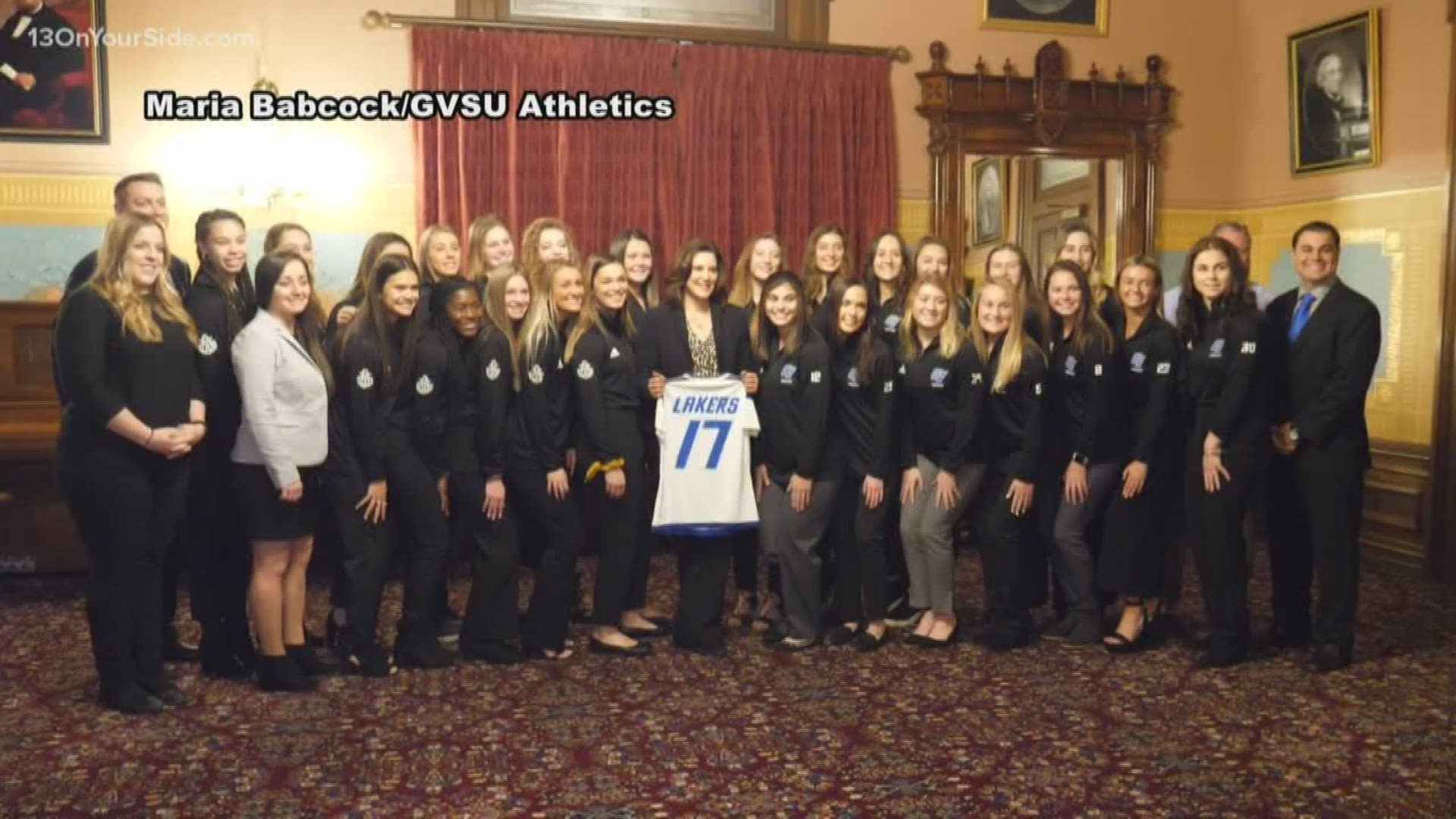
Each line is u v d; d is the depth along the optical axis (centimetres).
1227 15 766
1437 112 616
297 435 389
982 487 471
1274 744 362
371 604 424
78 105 617
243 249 409
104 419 363
